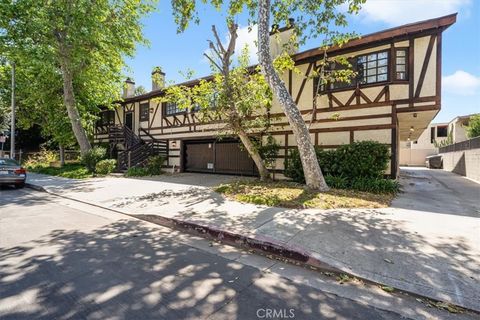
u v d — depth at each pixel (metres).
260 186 9.01
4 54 13.52
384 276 3.21
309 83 10.84
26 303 2.62
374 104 9.46
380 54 9.34
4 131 25.77
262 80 9.46
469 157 14.28
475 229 4.78
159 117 17.52
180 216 5.80
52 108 17.94
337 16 8.10
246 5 8.82
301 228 4.84
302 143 8.04
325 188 8.05
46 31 12.56
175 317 2.43
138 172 14.25
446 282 3.05
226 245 4.48
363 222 5.18
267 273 3.40
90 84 16.78
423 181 12.52
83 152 15.65
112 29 14.44
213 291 2.91
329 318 2.45
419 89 8.77
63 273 3.27
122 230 5.20
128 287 2.96
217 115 9.83
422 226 4.94
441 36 8.48
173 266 3.54
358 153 8.93
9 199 8.36
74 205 7.55
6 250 3.99
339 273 3.39
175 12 8.62
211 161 15.07
